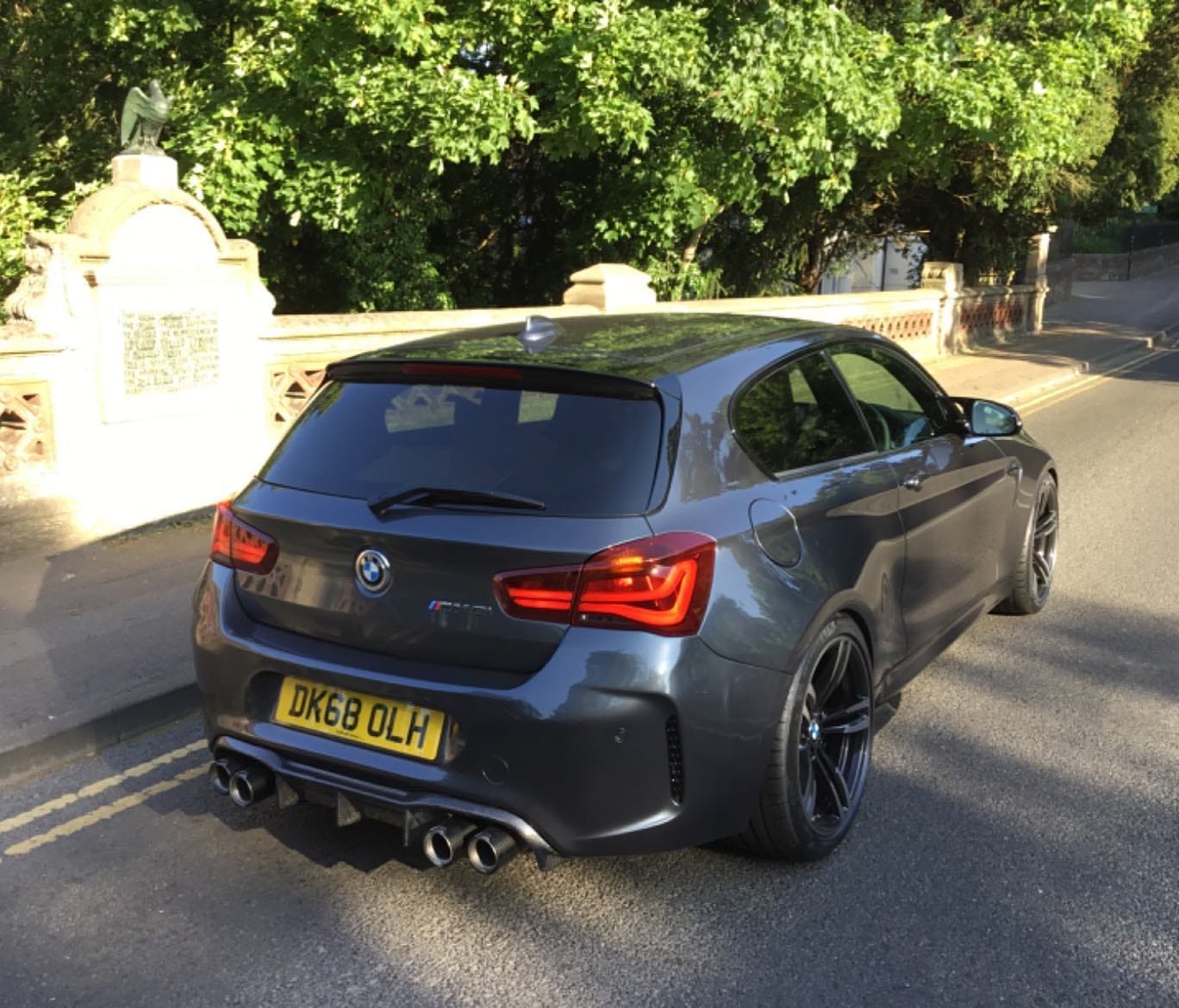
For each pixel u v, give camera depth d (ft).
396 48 32.96
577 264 47.60
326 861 11.80
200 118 34.27
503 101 32.65
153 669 16.51
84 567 21.81
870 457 13.24
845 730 11.94
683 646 9.53
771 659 10.22
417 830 10.02
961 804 12.75
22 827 12.66
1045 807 12.66
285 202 35.76
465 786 9.58
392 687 9.87
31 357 22.27
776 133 38.11
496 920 10.61
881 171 46.80
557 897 10.98
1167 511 27.89
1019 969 9.70
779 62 35.96
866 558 12.12
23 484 22.53
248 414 26.71
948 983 9.52
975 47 43.39
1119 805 12.70
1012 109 41.81
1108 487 30.91
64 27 39.52
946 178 48.67
